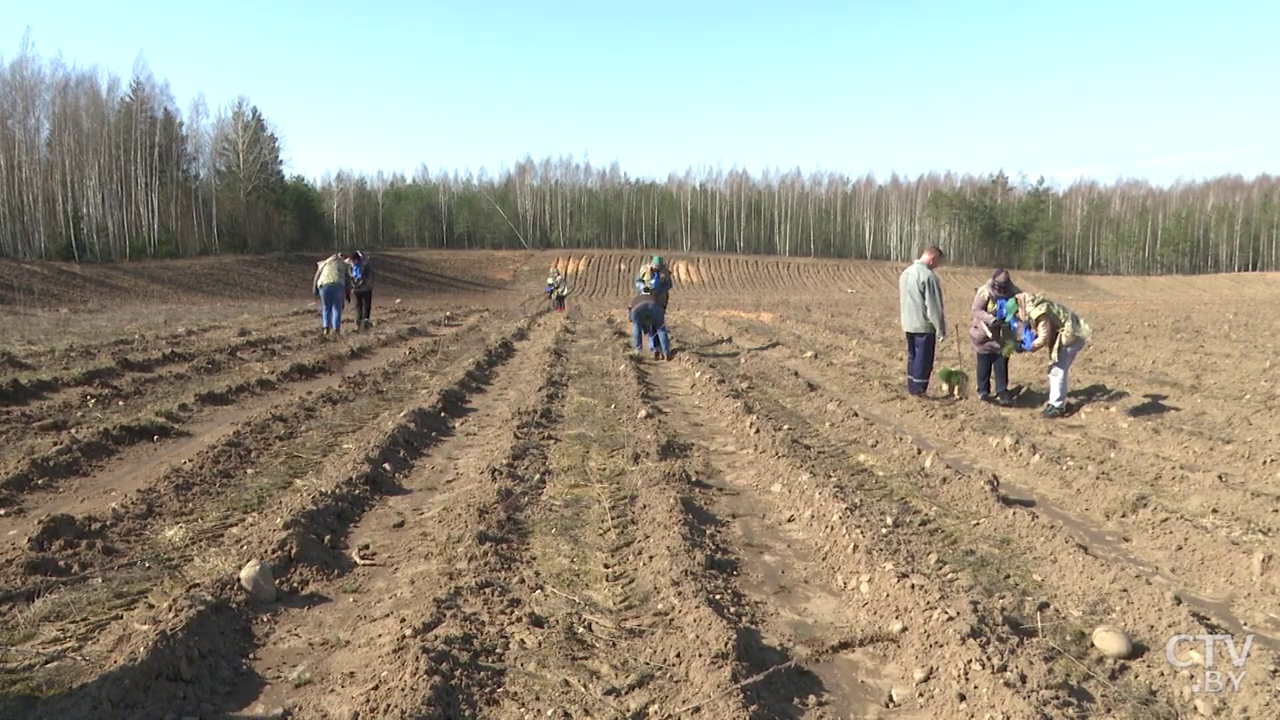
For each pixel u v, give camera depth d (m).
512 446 8.16
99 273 38.56
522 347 18.38
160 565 5.14
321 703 3.76
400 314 27.05
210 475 7.00
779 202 96.25
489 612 4.64
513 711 3.71
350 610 4.75
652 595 4.95
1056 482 7.36
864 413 10.65
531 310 33.50
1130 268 88.88
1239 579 5.18
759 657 4.24
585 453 8.22
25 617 4.41
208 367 12.39
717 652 4.14
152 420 8.62
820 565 5.53
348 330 19.30
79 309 27.59
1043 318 9.88
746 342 18.98
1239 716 3.71
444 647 4.11
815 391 11.61
